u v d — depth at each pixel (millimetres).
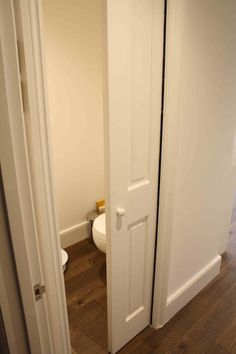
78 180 2586
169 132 1264
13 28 544
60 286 850
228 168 1916
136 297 1529
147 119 1216
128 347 1552
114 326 1430
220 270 2266
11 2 532
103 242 1867
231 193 2305
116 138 1104
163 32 1140
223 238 2430
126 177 1209
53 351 885
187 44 1203
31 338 743
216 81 1475
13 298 688
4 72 542
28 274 678
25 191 649
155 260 1537
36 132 679
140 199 1312
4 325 691
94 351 1528
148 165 1303
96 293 1990
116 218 1221
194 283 1900
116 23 966
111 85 1020
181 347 1558
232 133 1808
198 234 1811
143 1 1031
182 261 1728
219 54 1425
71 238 2637
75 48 2254
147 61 1125
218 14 1322
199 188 1651
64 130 2350
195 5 1175
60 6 2080
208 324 1717
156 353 1521
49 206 754
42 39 646
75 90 2342
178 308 1807
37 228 736
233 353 1523
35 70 645
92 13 2297
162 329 1678
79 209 2676
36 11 619
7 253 650
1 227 625
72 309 1837
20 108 591
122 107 1087
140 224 1379
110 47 974
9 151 576
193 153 1484
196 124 1434
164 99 1229
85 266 2312
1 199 609
